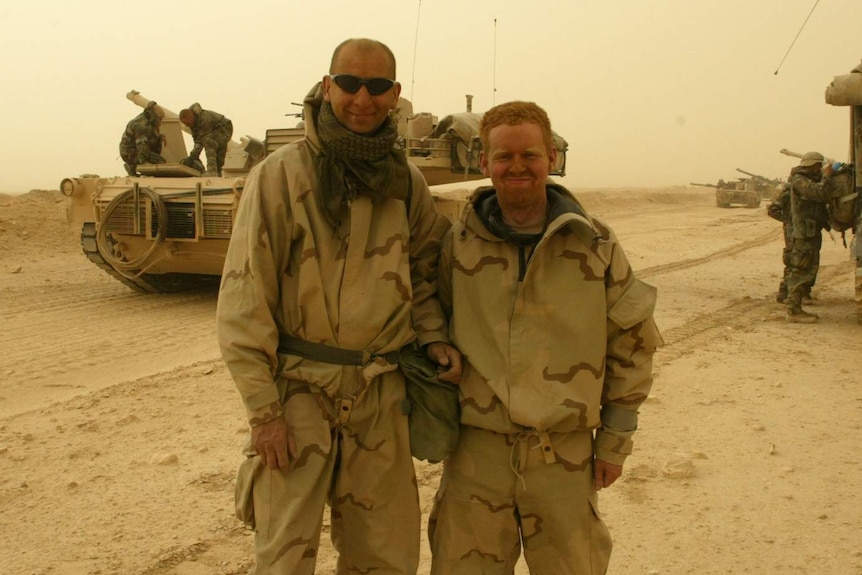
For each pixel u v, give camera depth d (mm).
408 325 2629
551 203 2584
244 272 2434
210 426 5492
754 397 6242
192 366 7152
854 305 10664
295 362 2502
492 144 2480
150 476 4609
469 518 2619
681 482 4590
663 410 5914
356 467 2580
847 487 4504
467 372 2613
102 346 7996
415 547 2693
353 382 2514
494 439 2576
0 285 12203
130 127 12164
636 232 24234
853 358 7543
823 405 6020
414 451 2590
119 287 12219
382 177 2449
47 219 18625
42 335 8508
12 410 5840
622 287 2551
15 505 4199
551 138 2555
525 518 2604
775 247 19562
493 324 2561
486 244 2607
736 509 4238
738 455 5004
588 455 2615
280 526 2439
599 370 2531
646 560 3705
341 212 2471
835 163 9273
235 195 9953
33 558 3650
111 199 10539
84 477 4586
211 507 4219
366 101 2359
